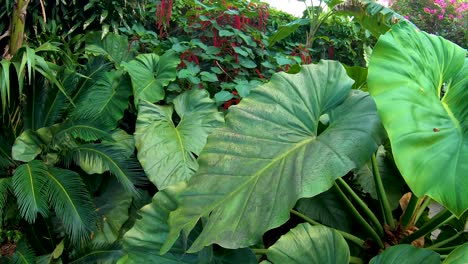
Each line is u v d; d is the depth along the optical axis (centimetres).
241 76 287
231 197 120
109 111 235
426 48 125
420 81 113
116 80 248
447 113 112
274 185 119
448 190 93
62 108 235
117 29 341
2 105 237
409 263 116
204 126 225
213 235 113
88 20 339
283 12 411
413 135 102
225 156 131
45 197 185
